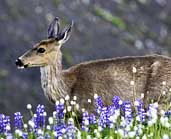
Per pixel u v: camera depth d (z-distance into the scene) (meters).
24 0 71.56
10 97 54.12
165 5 83.94
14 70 59.81
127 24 75.75
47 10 70.75
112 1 79.50
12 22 67.56
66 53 62.12
